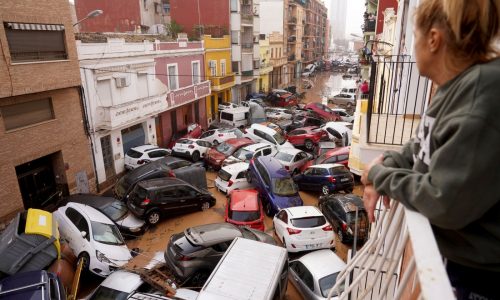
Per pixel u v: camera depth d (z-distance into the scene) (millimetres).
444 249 1323
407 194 1228
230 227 10828
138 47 20797
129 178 15836
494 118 1017
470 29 1189
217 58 32250
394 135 6133
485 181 1016
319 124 29016
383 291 1580
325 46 110188
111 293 8469
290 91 47062
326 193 17078
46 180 15539
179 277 9430
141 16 31562
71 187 16094
